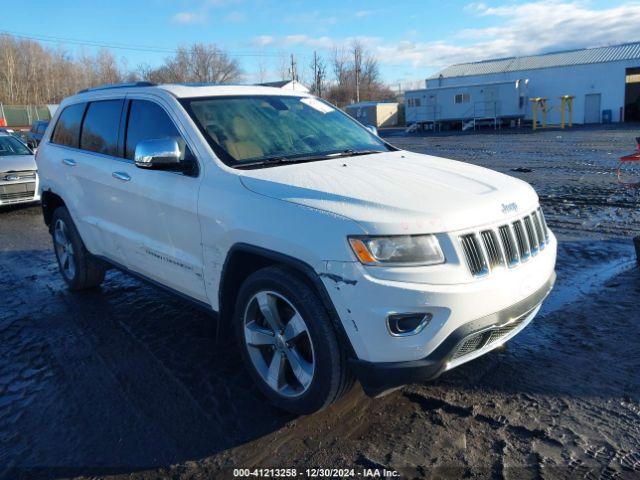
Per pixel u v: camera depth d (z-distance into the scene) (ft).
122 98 14.61
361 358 8.89
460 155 62.90
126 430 10.16
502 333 9.84
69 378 12.28
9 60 219.61
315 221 9.09
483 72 156.15
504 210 9.80
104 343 14.08
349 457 9.12
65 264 18.39
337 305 8.85
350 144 13.69
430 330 8.64
